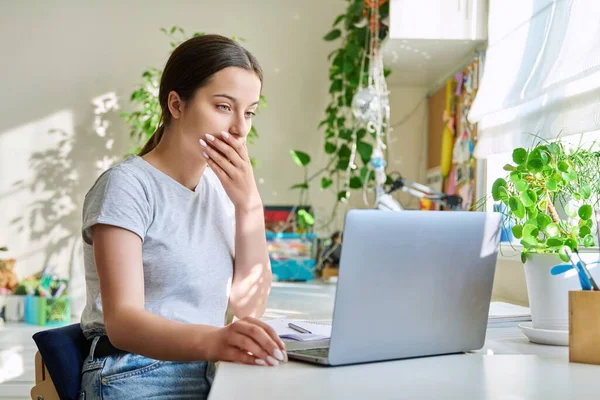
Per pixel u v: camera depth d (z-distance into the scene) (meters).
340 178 3.83
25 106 3.81
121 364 1.38
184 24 3.87
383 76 3.12
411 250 1.14
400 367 1.13
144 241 1.42
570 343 1.19
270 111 3.89
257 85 1.48
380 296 1.12
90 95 3.83
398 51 2.92
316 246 3.69
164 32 3.86
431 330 1.20
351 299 1.09
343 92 3.83
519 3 2.33
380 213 1.09
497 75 2.49
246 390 0.95
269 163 3.88
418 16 2.67
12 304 3.48
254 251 1.59
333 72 3.65
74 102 3.83
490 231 1.24
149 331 1.18
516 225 1.44
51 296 3.49
